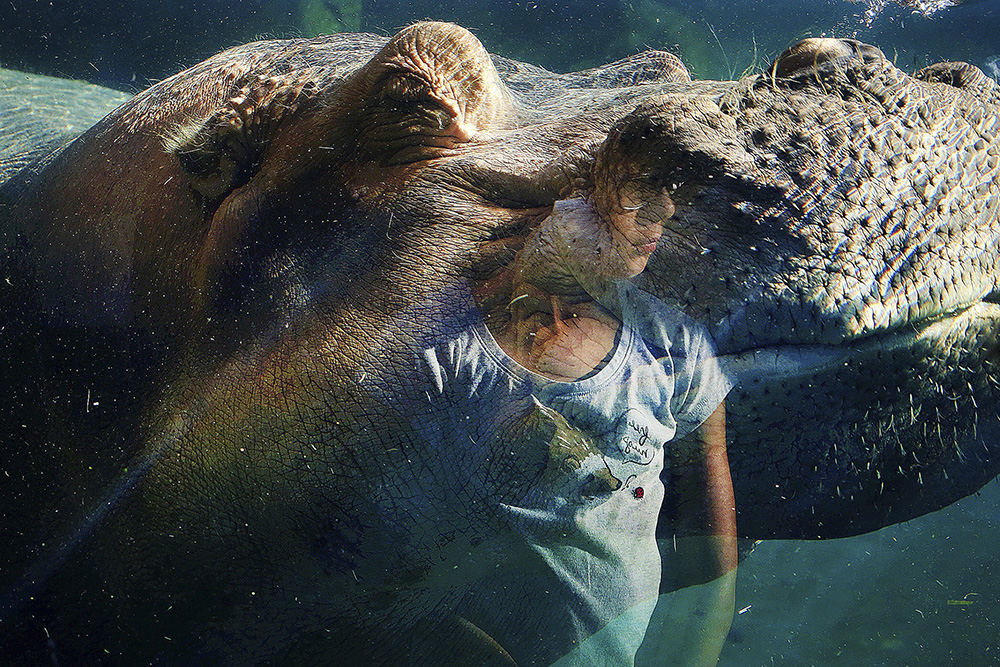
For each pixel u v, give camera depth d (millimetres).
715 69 8258
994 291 2635
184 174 3172
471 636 2848
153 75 8539
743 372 2506
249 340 2887
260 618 2955
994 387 2760
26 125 5137
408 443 2652
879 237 2477
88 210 3471
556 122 2848
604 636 2824
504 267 2635
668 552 2867
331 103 2900
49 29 8547
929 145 2578
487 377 2611
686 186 2426
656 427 2586
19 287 3594
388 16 9055
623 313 2514
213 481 2879
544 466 2633
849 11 8469
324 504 2752
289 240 2896
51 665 3262
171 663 3107
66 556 3215
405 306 2670
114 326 3273
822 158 2475
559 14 8781
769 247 2436
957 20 8211
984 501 4980
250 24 8789
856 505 2877
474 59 2840
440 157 2768
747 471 2709
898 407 2650
